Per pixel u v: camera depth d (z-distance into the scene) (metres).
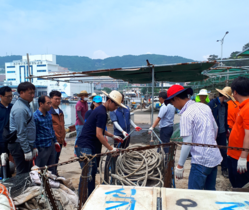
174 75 7.08
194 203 1.17
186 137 2.10
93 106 4.98
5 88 3.57
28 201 2.18
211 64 5.31
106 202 1.19
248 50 8.30
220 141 4.07
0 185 2.02
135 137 8.16
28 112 3.01
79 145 2.95
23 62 135.00
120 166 2.80
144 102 29.61
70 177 4.07
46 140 3.43
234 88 2.55
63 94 89.44
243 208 1.13
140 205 1.16
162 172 2.79
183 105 2.29
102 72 6.20
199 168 2.13
